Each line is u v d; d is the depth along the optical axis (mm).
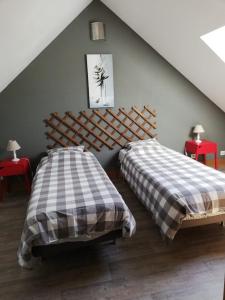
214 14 2125
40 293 1543
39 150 3391
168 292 1510
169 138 3846
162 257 1832
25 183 3275
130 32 3381
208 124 3924
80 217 1678
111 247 1970
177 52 3184
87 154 3174
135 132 3652
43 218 1620
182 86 3697
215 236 2070
